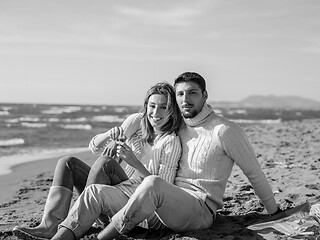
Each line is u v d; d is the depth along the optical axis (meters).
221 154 3.96
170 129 4.11
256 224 4.10
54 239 3.58
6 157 12.40
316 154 9.26
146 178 3.67
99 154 4.41
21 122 37.47
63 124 34.69
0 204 6.09
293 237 3.75
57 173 4.07
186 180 4.00
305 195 5.37
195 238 3.83
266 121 48.62
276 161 8.59
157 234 4.07
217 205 4.08
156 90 4.07
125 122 4.29
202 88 3.98
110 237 3.67
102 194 3.71
